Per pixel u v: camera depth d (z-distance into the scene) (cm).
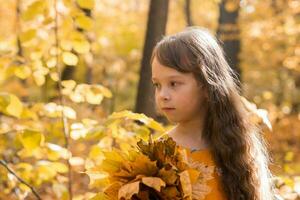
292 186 268
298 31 832
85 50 273
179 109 179
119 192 156
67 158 255
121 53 1072
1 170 264
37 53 283
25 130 226
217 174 183
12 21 661
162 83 180
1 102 224
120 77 1116
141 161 160
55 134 270
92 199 176
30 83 704
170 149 163
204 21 1109
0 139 294
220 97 185
